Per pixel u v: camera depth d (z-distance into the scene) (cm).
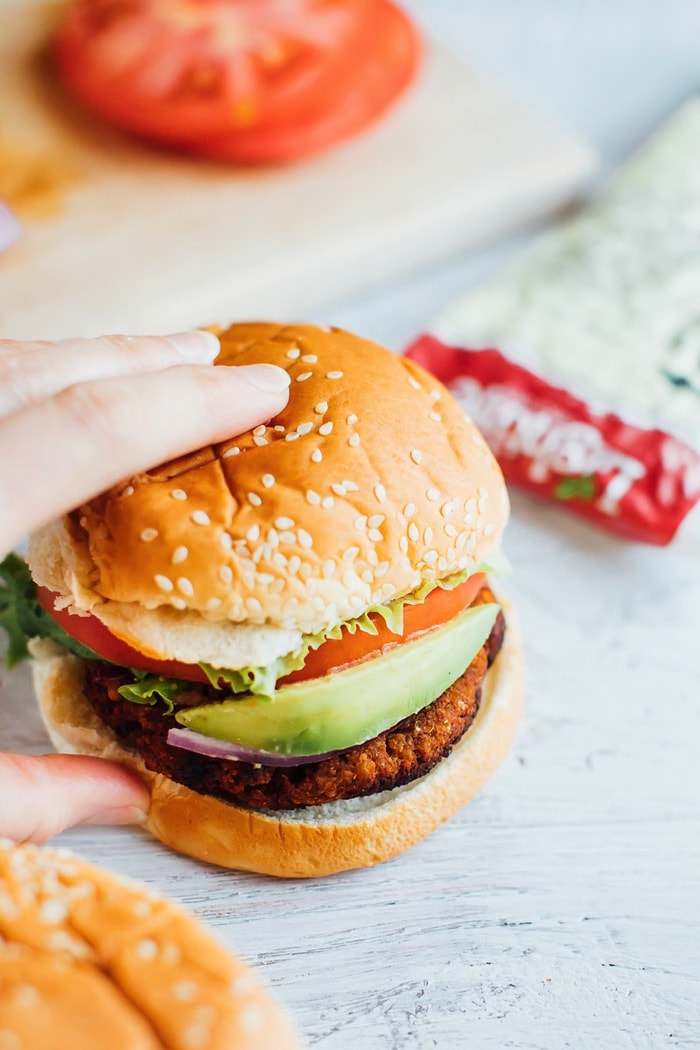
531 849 35
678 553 43
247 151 49
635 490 42
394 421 32
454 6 67
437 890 34
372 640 32
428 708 33
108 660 32
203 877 34
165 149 52
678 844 35
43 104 53
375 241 49
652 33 66
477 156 53
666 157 51
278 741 31
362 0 54
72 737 34
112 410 29
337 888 34
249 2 53
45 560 32
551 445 43
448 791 34
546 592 41
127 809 33
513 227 53
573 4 67
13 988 24
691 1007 32
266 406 31
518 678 36
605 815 36
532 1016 32
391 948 33
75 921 25
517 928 33
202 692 32
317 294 49
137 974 25
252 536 30
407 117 54
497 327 46
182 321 47
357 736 32
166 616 31
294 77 51
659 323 46
